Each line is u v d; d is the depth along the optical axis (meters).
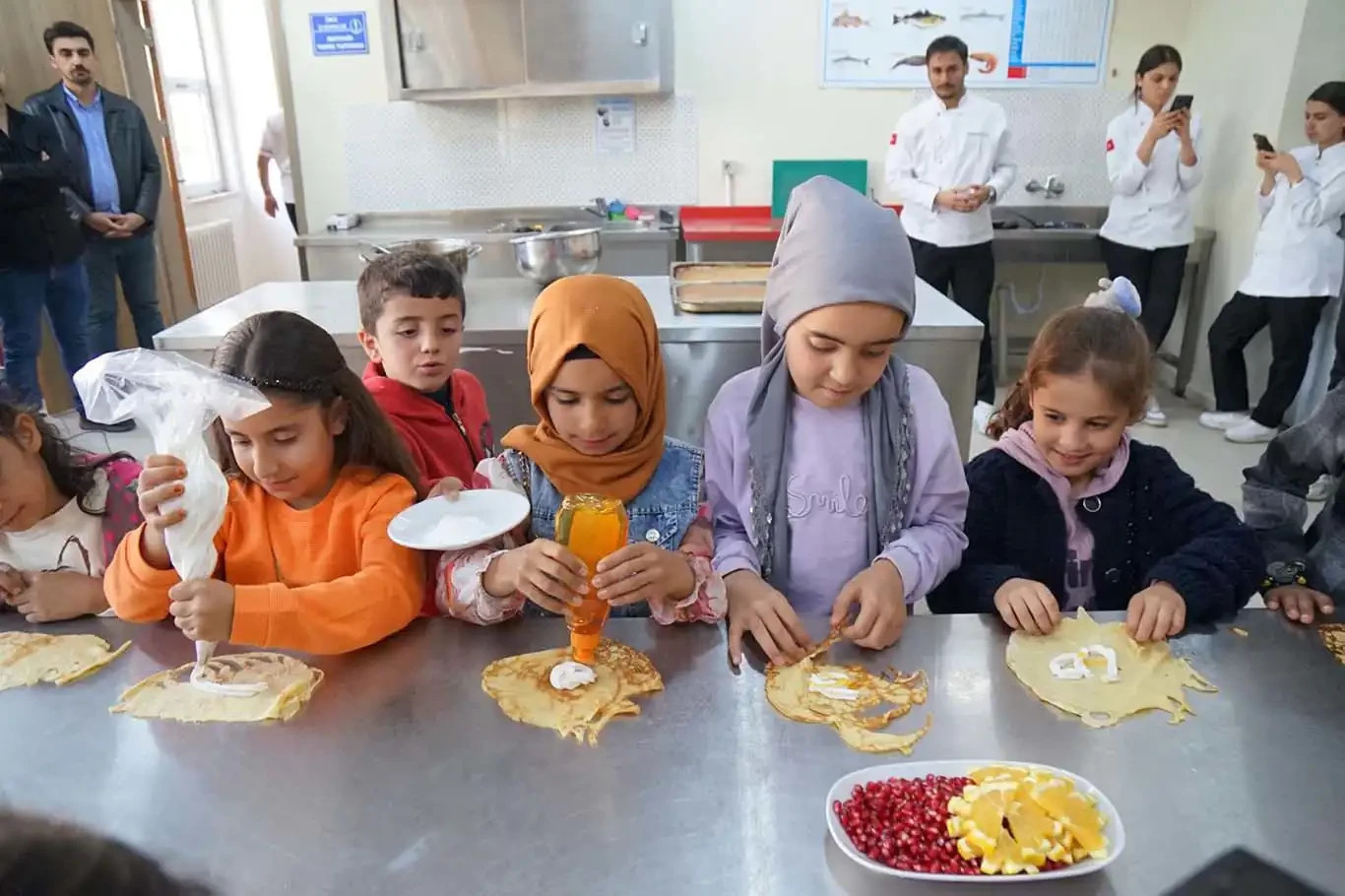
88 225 3.54
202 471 0.86
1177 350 4.43
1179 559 1.06
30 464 1.07
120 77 4.05
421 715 0.83
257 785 0.74
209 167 5.87
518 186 4.32
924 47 4.13
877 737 0.79
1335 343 3.40
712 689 0.87
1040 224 4.20
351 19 4.05
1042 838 0.66
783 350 1.15
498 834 0.68
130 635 0.97
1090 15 4.10
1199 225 4.18
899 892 0.63
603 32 3.83
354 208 4.35
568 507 0.89
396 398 1.50
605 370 1.04
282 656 0.92
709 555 1.09
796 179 4.29
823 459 1.17
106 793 0.73
